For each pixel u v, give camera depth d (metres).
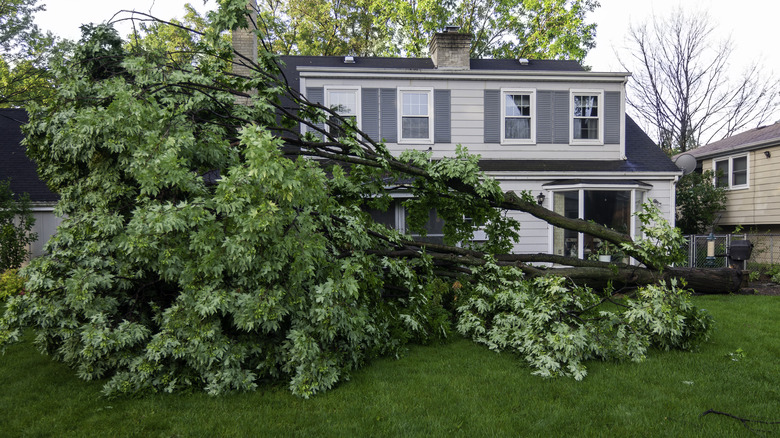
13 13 20.81
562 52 24.16
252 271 4.35
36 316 4.23
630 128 15.81
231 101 5.93
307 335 4.35
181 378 4.36
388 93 13.42
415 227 8.05
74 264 4.37
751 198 16.83
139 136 4.60
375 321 5.41
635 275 7.78
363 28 26.66
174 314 4.20
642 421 3.61
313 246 4.39
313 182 4.49
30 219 11.36
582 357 4.99
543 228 12.95
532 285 6.14
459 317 6.62
